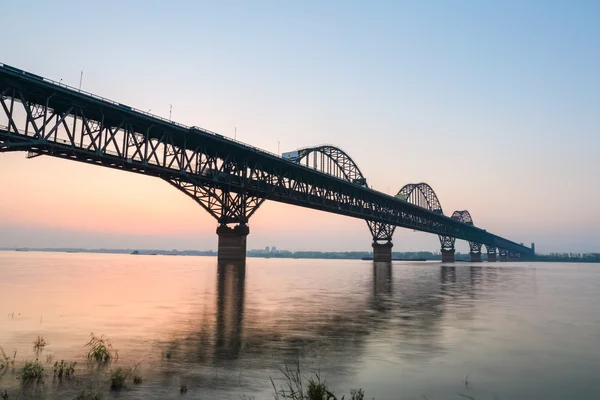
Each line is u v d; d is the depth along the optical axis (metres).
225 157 69.25
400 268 111.00
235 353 13.45
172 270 73.06
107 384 10.22
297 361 12.70
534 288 44.44
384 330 17.86
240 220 72.00
